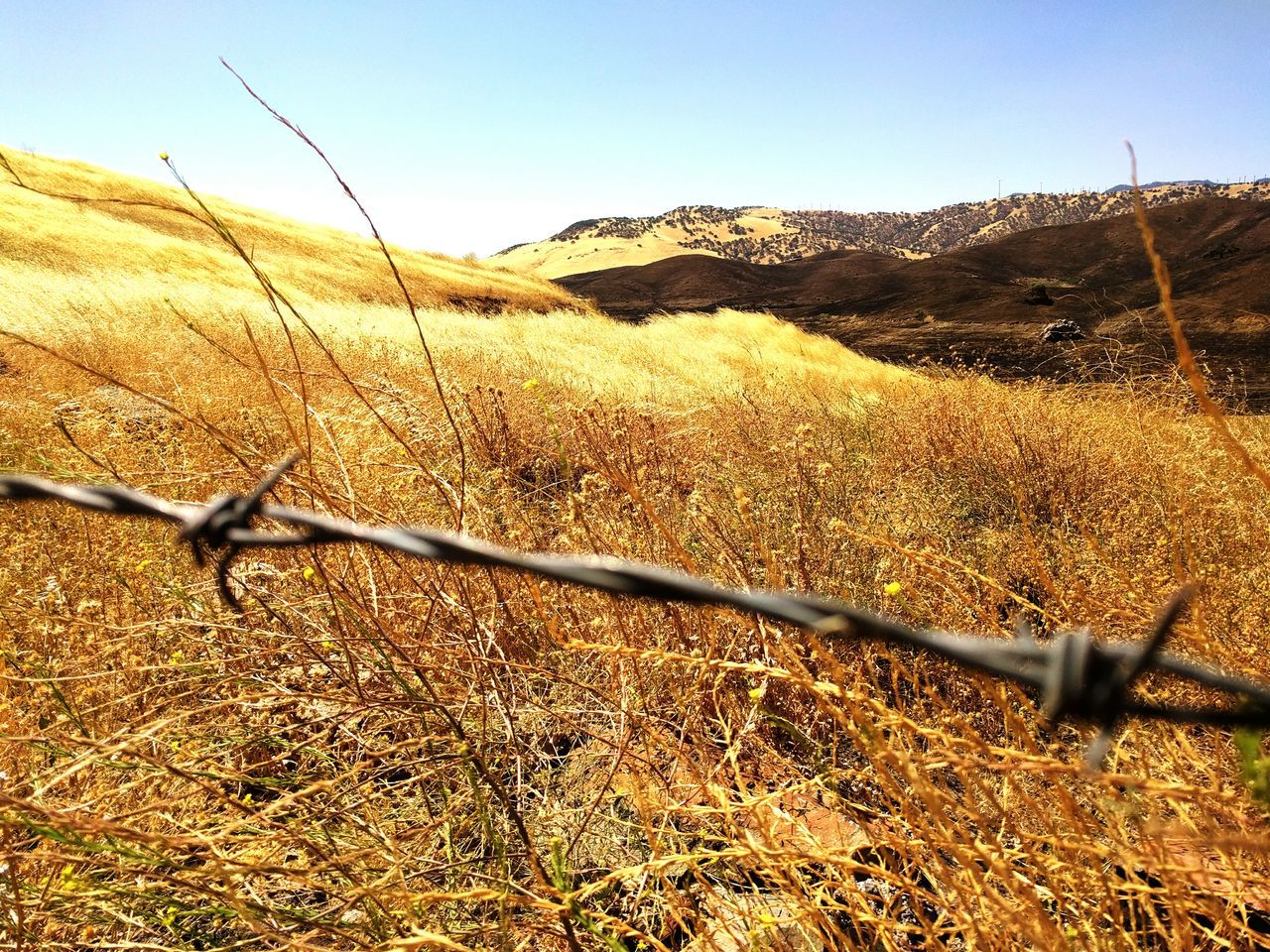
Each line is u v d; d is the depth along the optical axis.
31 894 1.51
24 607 2.50
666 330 20.02
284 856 1.74
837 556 3.07
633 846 1.92
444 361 8.66
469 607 2.14
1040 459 4.62
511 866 1.91
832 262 127.62
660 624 2.50
